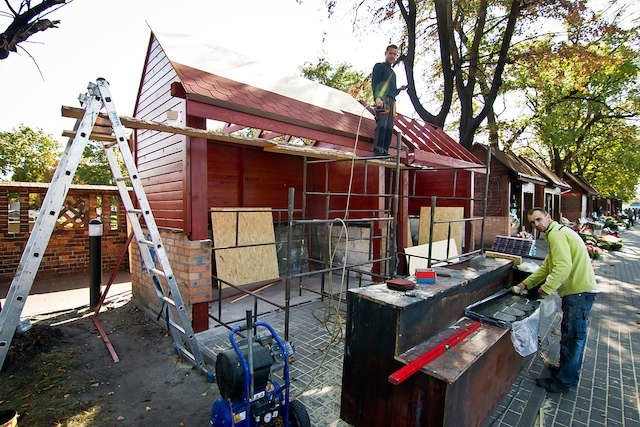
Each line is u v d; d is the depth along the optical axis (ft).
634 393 10.41
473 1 38.14
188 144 13.41
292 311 16.69
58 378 10.86
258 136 22.02
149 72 17.65
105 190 25.62
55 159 77.00
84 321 16.08
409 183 29.73
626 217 107.86
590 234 43.91
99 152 79.71
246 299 18.61
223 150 19.20
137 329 15.12
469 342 8.05
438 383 6.41
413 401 6.84
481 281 10.86
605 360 12.62
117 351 12.84
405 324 7.38
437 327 8.60
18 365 11.53
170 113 14.12
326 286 21.08
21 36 10.03
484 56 38.06
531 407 9.41
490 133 48.37
